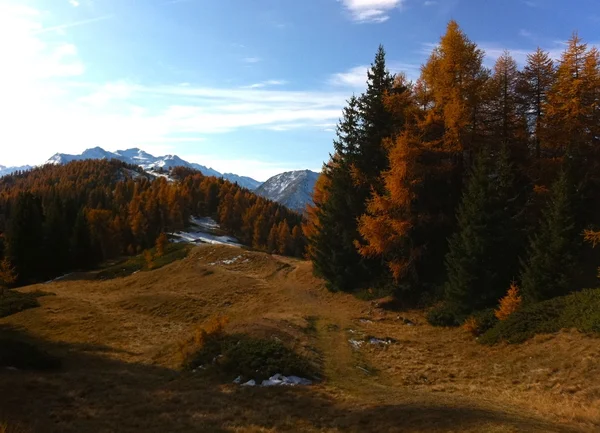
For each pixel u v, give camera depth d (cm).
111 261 8438
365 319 3041
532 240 2627
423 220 3095
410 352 2316
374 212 3250
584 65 2988
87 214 8900
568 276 2362
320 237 4012
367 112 3831
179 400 1608
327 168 4731
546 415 1286
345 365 2098
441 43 2978
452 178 3266
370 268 3688
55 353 2639
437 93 3052
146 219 9462
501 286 2695
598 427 1115
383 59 3838
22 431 1109
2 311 4106
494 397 1593
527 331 2105
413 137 3055
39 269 6700
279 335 2397
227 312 3691
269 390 1720
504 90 3334
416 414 1319
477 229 2650
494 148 3219
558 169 2938
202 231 12694
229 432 1238
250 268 5488
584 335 1850
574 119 2955
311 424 1325
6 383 1658
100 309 4097
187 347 2428
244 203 14338
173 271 5794
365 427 1255
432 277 3247
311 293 3981
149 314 3891
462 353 2241
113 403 1565
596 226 2716
